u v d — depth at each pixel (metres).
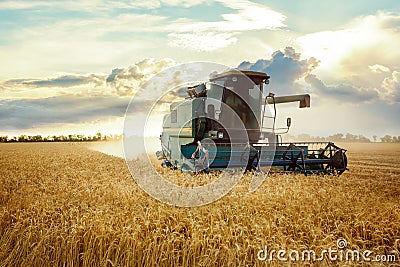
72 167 20.45
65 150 45.78
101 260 6.41
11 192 12.26
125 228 6.85
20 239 6.85
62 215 7.87
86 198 9.98
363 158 38.19
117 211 7.98
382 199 10.04
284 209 8.28
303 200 8.85
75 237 6.86
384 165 28.08
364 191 10.85
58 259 6.56
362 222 7.23
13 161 25.62
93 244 6.62
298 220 7.39
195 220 7.36
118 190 10.79
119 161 25.02
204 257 6.30
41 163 23.77
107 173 16.05
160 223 7.37
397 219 7.82
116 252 6.50
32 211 8.48
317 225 7.43
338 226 7.13
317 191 10.03
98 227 6.95
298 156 13.92
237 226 6.91
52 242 6.93
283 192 9.52
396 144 92.56
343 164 14.60
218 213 7.66
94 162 23.95
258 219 7.36
